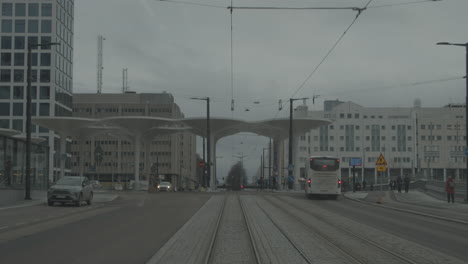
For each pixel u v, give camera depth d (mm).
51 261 10812
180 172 141750
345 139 117812
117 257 11477
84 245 13312
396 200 39625
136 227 18016
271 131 79562
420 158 116312
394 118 117500
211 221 20672
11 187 32219
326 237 15391
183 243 13891
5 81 83125
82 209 27000
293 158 75688
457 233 16719
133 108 133750
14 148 32719
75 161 130375
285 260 11117
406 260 11148
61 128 69438
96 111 134250
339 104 123125
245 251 12531
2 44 83250
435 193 44656
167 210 26859
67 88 91062
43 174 38406
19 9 83500
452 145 116875
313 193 39625
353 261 10992
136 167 71875
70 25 93062
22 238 14602
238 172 172125
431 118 117625
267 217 22875
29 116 32688
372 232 16859
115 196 41312
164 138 131250
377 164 36062
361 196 43938
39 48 83062
